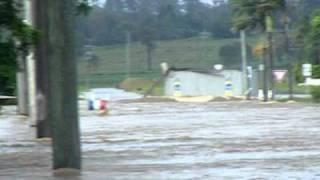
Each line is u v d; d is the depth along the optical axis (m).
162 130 68.06
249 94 187.75
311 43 195.62
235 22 191.75
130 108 123.94
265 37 186.12
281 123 75.62
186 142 54.50
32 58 60.53
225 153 45.84
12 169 38.94
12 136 63.50
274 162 40.41
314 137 57.03
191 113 102.00
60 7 34.97
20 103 100.69
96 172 36.66
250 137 57.84
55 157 35.78
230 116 91.81
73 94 35.41
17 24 45.53
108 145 53.38
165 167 38.81
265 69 183.38
